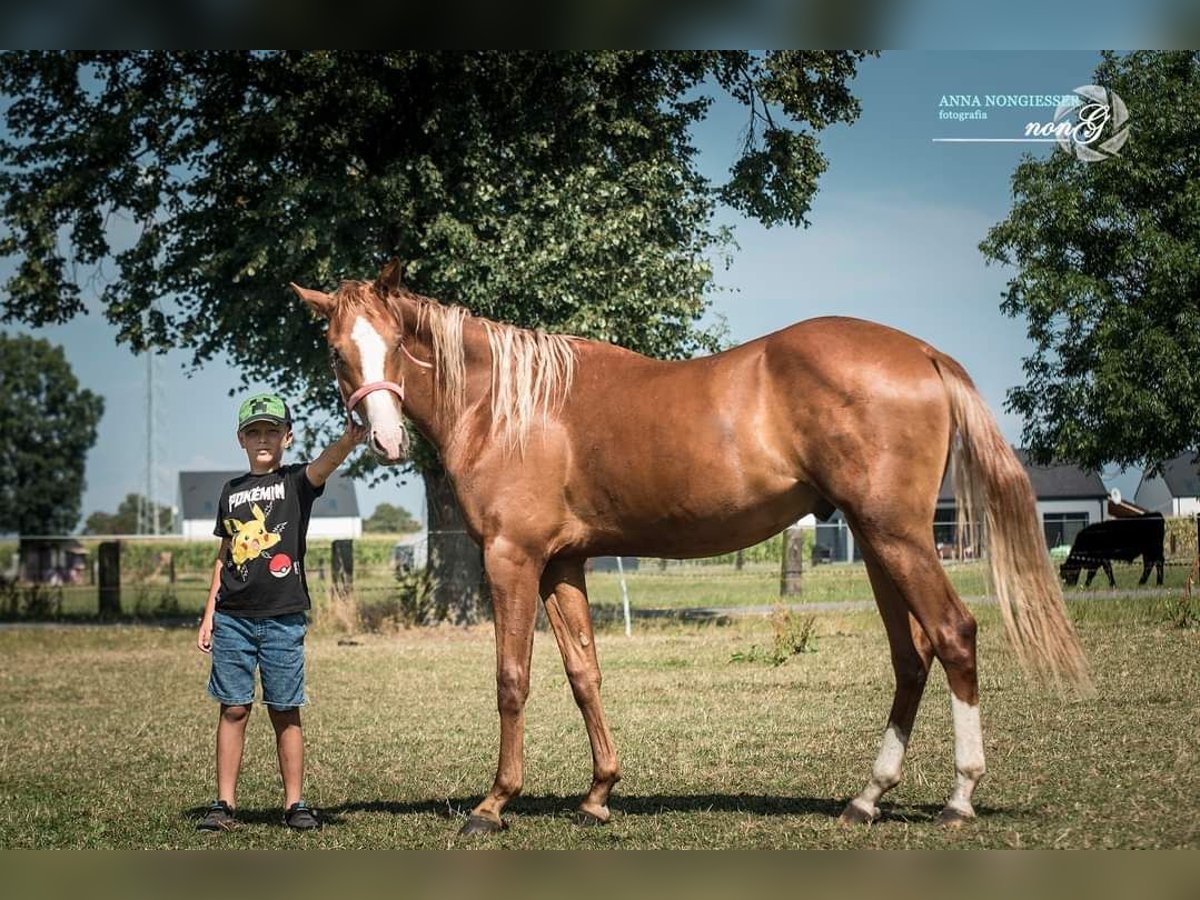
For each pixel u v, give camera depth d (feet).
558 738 24.40
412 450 54.65
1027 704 25.07
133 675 39.37
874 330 15.84
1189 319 60.85
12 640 53.93
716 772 20.34
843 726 24.57
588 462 16.78
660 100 60.85
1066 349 66.49
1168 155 62.28
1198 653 32.30
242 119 55.36
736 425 15.76
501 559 16.99
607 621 55.36
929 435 15.23
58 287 60.64
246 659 17.44
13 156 58.70
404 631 54.49
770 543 125.80
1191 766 18.16
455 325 17.83
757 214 63.57
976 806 16.26
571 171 55.01
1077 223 62.95
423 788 19.99
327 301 17.72
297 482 17.81
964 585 52.95
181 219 58.23
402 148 56.80
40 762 22.89
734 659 37.76
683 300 55.16
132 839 16.39
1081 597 49.01
